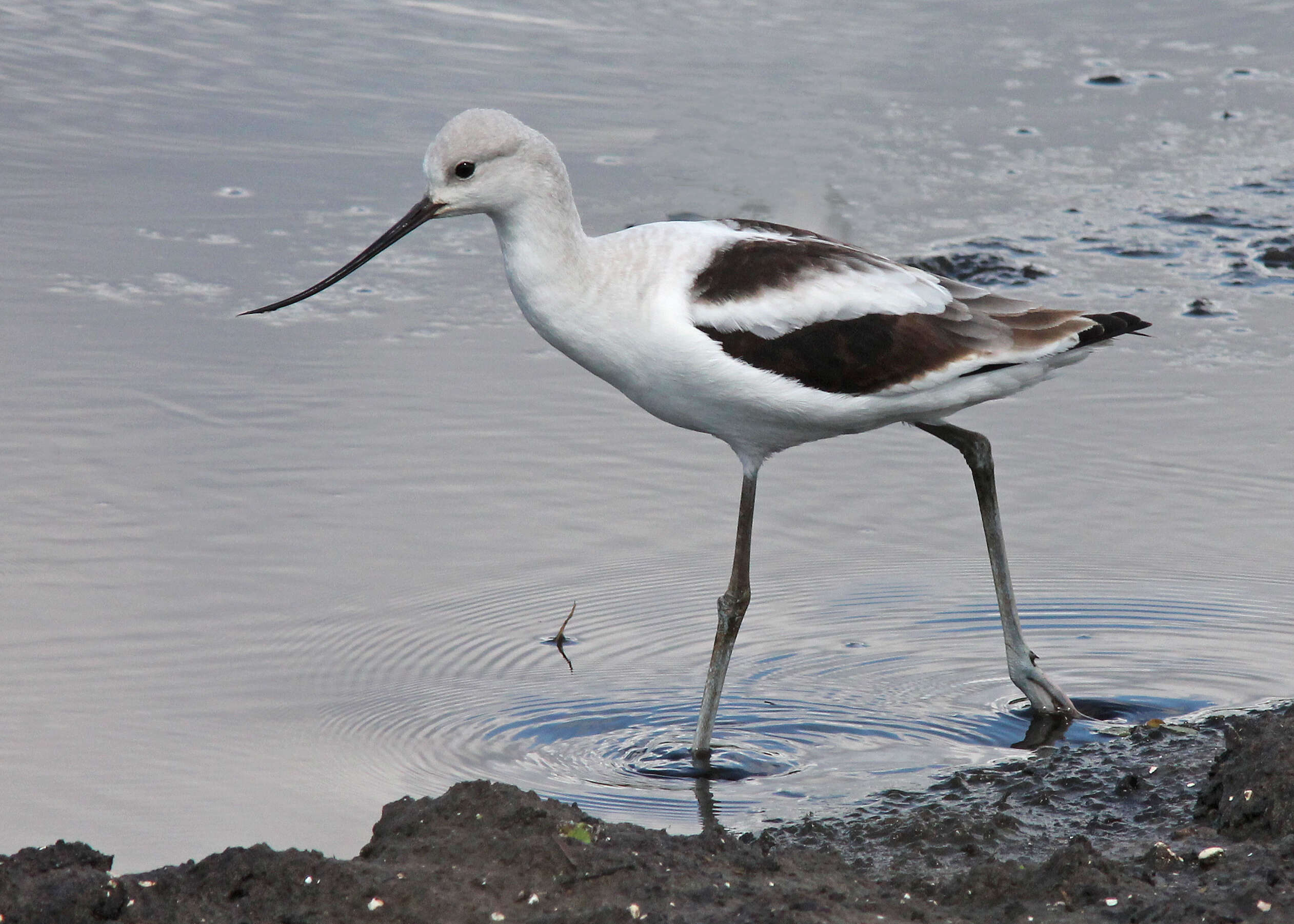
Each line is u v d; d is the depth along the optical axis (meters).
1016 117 20.14
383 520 11.92
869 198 17.67
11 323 14.48
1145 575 11.37
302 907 7.11
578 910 7.11
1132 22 23.41
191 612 10.60
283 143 18.64
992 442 13.46
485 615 10.81
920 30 23.00
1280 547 11.66
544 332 9.84
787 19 23.23
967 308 9.89
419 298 15.75
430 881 7.26
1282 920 6.89
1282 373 14.41
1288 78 21.44
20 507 11.70
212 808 8.49
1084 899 7.19
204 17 22.25
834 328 9.58
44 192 17.16
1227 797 8.15
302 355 14.41
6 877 7.04
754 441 9.97
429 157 9.68
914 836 8.28
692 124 19.39
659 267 9.57
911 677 10.29
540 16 22.86
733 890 7.28
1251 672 10.20
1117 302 15.47
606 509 12.30
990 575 11.51
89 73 20.25
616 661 10.38
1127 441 13.35
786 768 9.23
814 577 11.48
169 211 16.95
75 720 9.32
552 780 9.00
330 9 22.73
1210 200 17.98
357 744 9.26
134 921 6.99
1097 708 9.88
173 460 12.54
